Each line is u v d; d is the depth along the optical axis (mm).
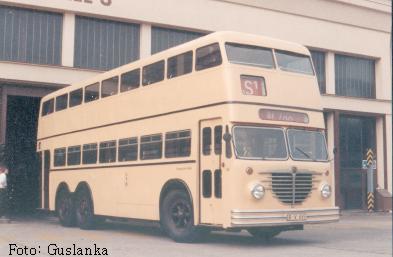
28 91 21156
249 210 11633
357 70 29344
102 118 16406
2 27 20828
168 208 13414
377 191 28469
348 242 13852
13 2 20688
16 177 24438
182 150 13047
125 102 15391
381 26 29859
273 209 11984
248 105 12164
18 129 24797
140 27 23328
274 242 13742
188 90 13109
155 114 14109
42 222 20344
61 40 21781
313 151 13008
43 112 20500
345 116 29125
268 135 12320
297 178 12461
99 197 16203
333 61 28188
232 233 16234
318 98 13562
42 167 20047
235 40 12547
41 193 19953
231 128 11859
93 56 22359
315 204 12711
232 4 25203
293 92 13055
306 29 27234
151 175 14023
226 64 12188
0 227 17953
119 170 15328
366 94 29531
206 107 12500
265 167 12023
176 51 13727
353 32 28828
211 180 12227
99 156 16328
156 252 11508
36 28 21422
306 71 13570
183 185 12906
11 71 20547
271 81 12719
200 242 13453
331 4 28109
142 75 14836
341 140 28844
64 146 18469
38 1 21109
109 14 22406
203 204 12375
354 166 29094
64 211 18109
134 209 14602
